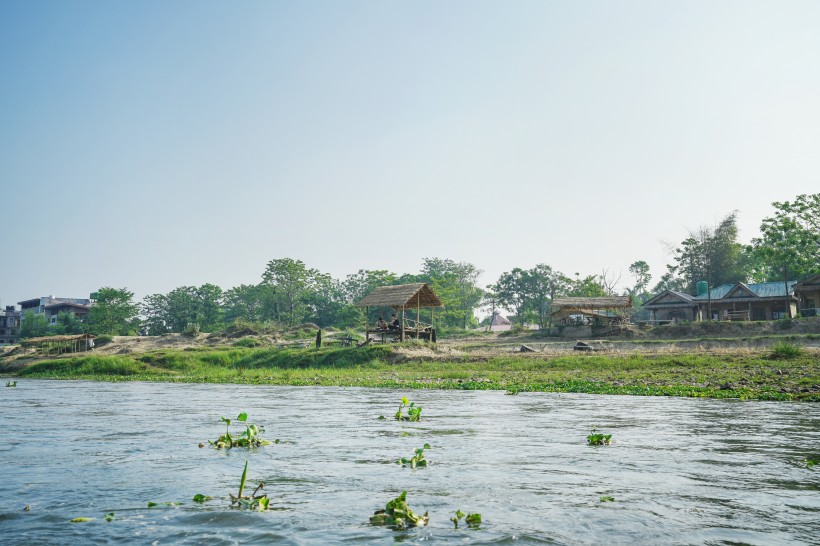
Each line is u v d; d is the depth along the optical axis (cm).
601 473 704
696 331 5250
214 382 3133
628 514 523
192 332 7138
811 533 469
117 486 646
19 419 1360
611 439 974
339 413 1448
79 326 10125
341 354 3956
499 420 1256
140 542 452
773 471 711
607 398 1812
